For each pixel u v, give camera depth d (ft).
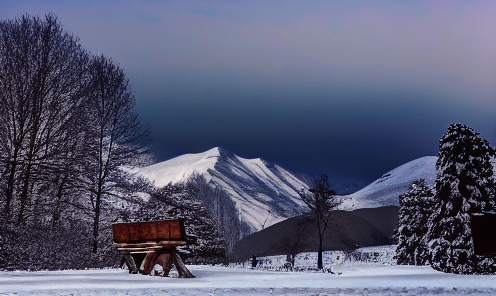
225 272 91.91
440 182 128.57
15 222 119.75
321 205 192.65
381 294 56.39
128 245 79.92
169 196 151.84
